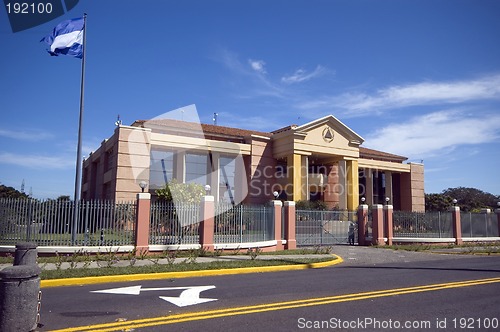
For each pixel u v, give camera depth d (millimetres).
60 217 15375
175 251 16312
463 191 84625
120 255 15359
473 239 26875
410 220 25906
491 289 9266
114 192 30109
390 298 8102
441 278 11094
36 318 5750
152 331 5770
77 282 10383
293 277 11477
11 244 14945
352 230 25922
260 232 19484
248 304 7520
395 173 50312
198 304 7547
